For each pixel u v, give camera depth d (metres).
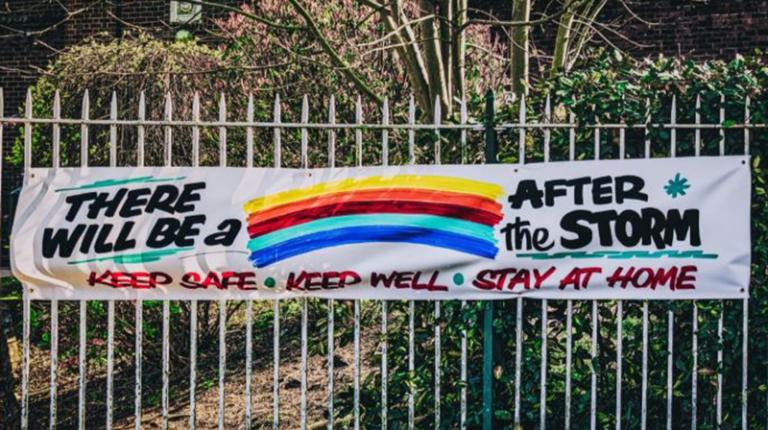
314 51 8.53
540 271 5.80
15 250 5.88
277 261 5.87
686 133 5.93
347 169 5.89
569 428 5.76
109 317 5.90
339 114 9.25
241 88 9.15
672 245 5.74
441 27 8.06
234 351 9.28
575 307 5.98
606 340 6.00
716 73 5.91
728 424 5.87
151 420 7.93
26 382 5.86
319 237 5.88
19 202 5.88
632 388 5.95
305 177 5.89
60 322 8.54
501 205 5.82
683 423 6.02
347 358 8.66
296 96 9.27
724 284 5.71
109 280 5.89
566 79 5.95
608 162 5.79
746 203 5.71
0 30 16.00
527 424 5.98
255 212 5.89
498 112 6.02
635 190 5.77
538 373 5.92
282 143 9.03
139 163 5.89
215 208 5.89
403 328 6.07
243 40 9.35
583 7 9.53
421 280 5.85
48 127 9.59
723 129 5.79
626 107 5.82
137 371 5.86
